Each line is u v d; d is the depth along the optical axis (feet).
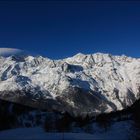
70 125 607.37
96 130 570.46
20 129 533.55
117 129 550.36
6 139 435.94
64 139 444.96
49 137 458.50
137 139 479.82
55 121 613.93
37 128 556.92
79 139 451.12
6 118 581.94
